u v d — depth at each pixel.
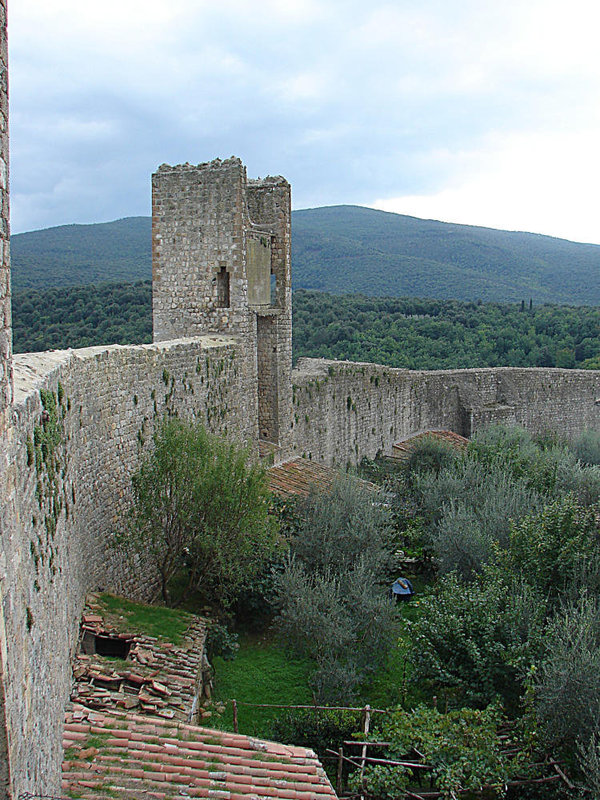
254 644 17.78
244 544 16.66
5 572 5.74
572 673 12.70
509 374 43.12
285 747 11.18
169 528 16.67
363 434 33.59
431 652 15.66
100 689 11.93
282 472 25.39
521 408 43.44
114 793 9.16
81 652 13.21
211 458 16.94
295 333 55.22
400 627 17.12
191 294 23.41
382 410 35.12
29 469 7.80
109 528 15.55
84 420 14.07
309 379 29.06
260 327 25.56
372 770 12.26
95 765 9.68
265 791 9.91
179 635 14.29
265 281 25.19
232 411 22.52
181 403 19.25
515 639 15.09
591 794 11.52
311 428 29.30
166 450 16.33
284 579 17.20
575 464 27.91
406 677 16.34
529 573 17.66
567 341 57.16
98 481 14.91
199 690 13.47
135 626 14.06
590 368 53.56
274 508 20.89
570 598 16.50
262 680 16.22
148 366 17.36
